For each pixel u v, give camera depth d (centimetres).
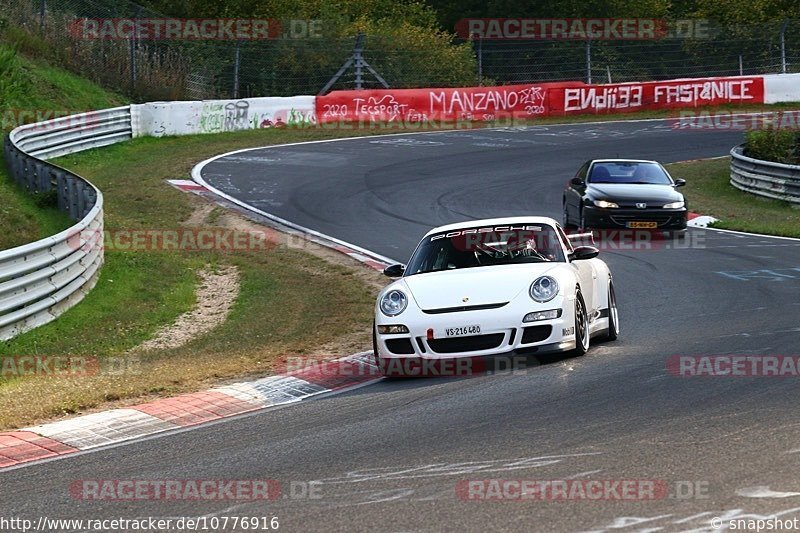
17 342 4272
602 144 11525
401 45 14188
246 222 7412
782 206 8350
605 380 2950
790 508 1781
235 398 3105
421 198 8312
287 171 9531
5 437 2733
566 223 7338
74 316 4822
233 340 4338
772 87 14450
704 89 14312
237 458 2388
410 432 2505
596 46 15312
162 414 2933
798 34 15238
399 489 2038
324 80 13850
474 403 2773
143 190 8450
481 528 1780
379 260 6078
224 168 9594
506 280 3303
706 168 10169
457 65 14588
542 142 11644
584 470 2080
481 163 10131
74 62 12531
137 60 12950
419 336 3197
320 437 2533
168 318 5012
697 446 2200
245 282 5709
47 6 13212
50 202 7250
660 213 6581
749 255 5856
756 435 2258
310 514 1923
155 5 14475
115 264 5888
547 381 2992
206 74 13450
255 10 14612
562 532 1736
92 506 2080
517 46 15050
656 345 3550
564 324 3228
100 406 3102
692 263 5650
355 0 17625
